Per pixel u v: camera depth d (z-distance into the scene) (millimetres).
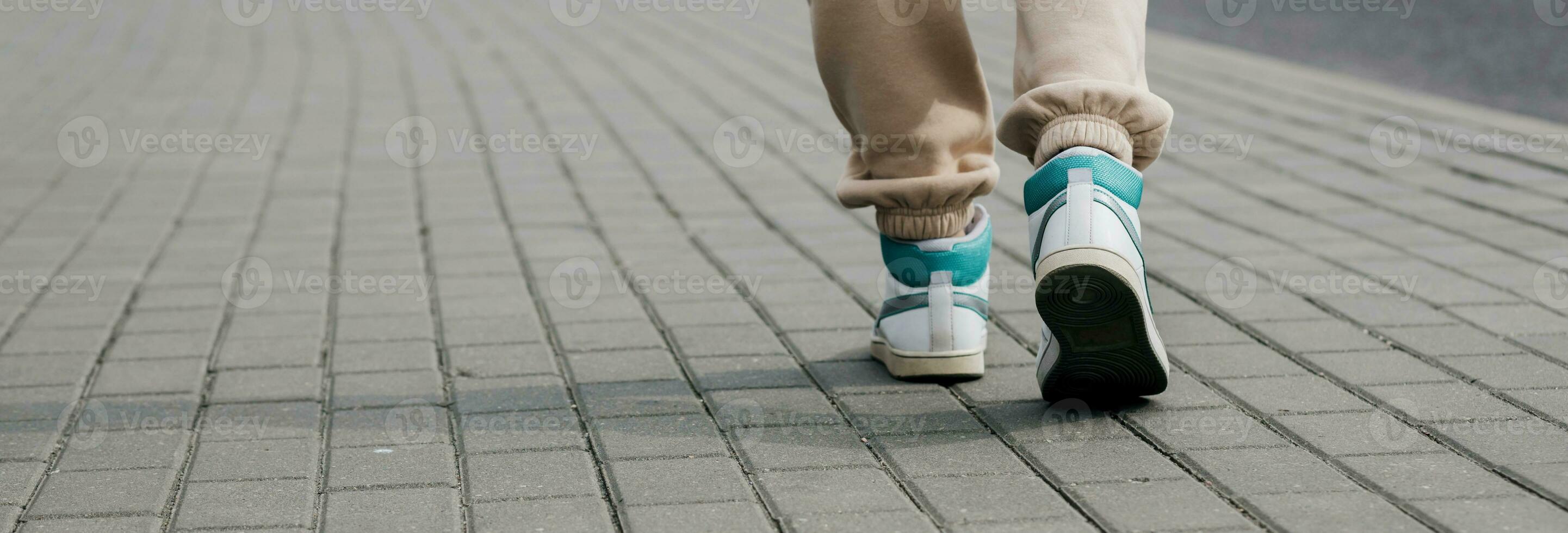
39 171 8461
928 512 3281
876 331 4582
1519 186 7359
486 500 3430
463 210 7406
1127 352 3717
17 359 4812
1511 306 5121
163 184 8117
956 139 4074
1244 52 13312
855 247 6426
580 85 11656
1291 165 8102
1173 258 6062
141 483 3592
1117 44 3713
